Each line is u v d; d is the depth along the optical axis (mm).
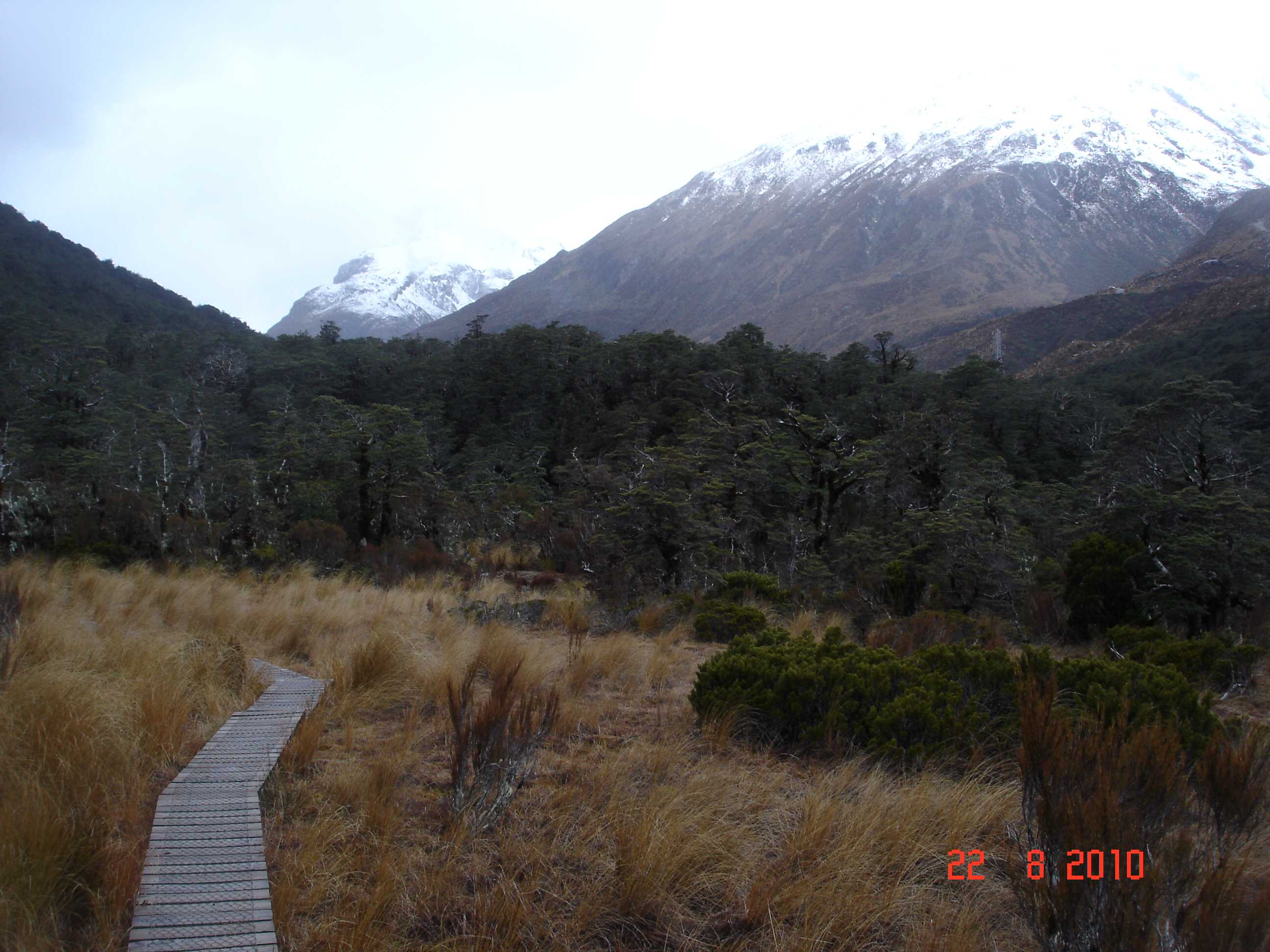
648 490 16578
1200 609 11945
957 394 49906
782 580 20281
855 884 3824
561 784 5008
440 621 10109
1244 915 3047
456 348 75188
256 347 74000
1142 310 170000
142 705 5320
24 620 7461
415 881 3734
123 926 3299
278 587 13078
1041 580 15250
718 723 6129
